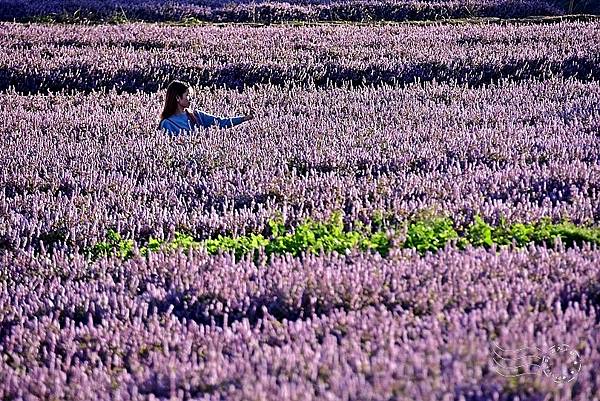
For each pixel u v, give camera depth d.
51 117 47.84
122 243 26.41
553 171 31.09
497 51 65.69
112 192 32.03
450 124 42.91
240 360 16.20
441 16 98.25
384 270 20.58
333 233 25.36
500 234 24.69
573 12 104.12
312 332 17.45
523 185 29.84
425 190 30.03
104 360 18.53
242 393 14.49
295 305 20.05
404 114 45.28
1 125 45.69
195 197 31.98
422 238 24.16
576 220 25.88
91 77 61.41
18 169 36.06
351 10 98.31
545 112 44.88
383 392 13.85
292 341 17.62
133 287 22.23
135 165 36.78
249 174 33.19
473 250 22.09
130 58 65.62
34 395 16.59
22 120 46.94
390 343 15.66
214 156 36.94
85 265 24.69
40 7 100.31
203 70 61.97
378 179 31.30
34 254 27.25
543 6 100.38
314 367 15.12
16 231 27.67
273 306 20.20
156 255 23.92
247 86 60.09
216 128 42.44
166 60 64.38
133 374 17.12
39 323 20.14
